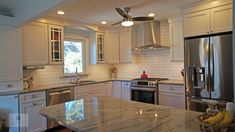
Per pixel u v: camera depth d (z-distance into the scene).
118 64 5.73
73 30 4.82
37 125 3.41
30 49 3.58
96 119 1.51
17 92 3.19
